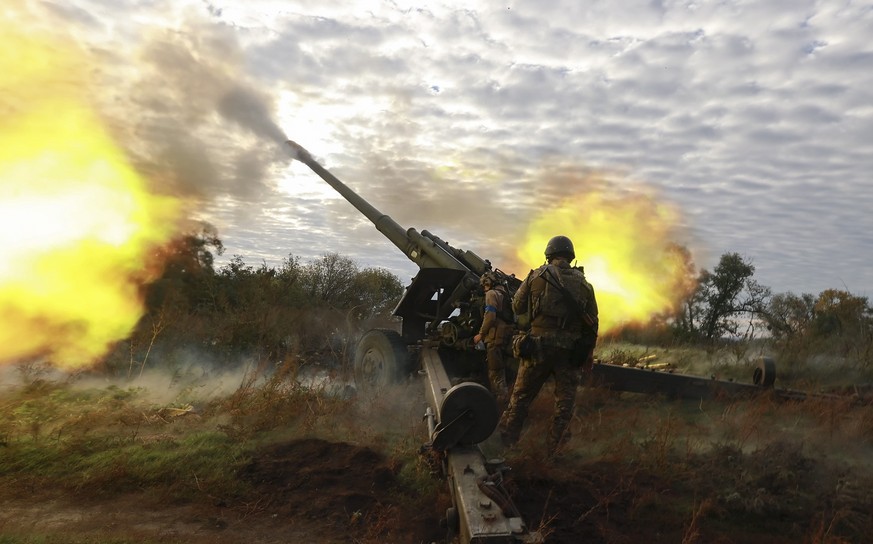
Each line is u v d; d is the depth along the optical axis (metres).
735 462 4.59
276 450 4.86
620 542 3.50
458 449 3.68
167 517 3.75
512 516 2.82
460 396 3.68
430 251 8.55
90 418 5.36
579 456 4.94
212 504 3.94
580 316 4.95
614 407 6.55
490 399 3.71
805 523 3.84
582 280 5.07
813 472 4.45
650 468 4.60
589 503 3.98
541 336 4.92
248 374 7.55
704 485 4.33
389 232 9.40
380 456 4.75
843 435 5.40
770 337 11.01
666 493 4.23
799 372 8.78
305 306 11.21
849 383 7.94
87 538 3.35
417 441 4.96
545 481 4.20
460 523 3.05
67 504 3.90
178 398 6.46
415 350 7.36
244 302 9.96
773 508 3.97
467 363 7.18
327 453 4.78
